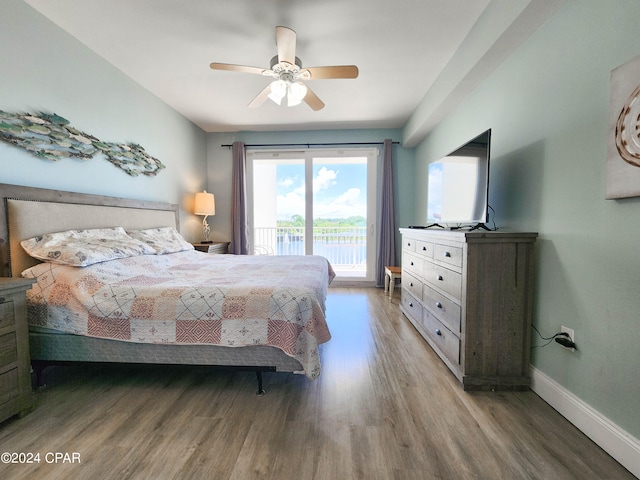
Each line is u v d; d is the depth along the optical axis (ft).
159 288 5.54
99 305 5.34
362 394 5.48
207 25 6.76
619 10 3.98
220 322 5.23
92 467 3.79
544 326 5.37
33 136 6.25
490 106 7.30
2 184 5.58
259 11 6.29
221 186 15.12
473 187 6.87
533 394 5.50
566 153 4.92
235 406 5.13
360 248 19.22
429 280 7.56
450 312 6.28
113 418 4.79
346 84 9.73
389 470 3.76
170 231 10.28
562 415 4.86
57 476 3.65
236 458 3.96
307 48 7.65
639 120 3.60
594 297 4.36
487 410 5.00
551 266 5.23
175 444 4.20
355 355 7.13
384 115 12.69
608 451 4.03
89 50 7.67
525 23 5.37
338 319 9.80
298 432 4.46
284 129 14.60
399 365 6.62
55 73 6.74
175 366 5.53
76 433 4.42
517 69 6.22
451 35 7.15
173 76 9.20
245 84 9.74
